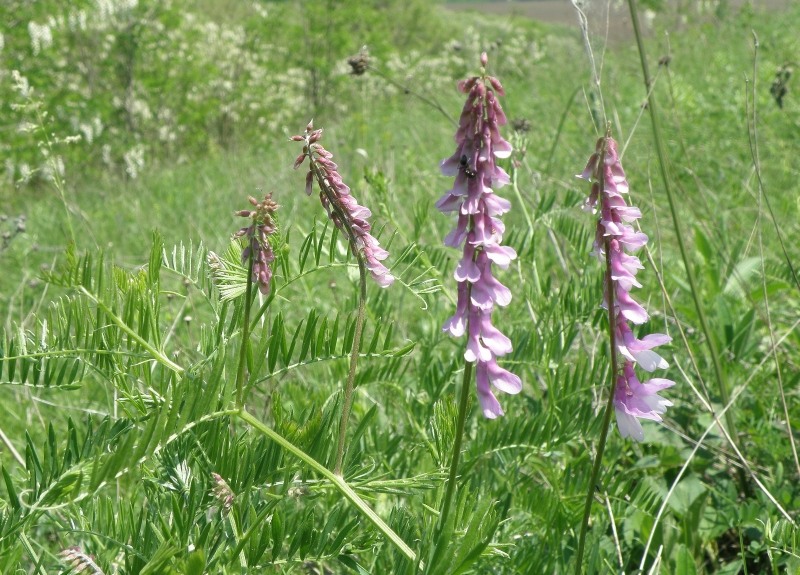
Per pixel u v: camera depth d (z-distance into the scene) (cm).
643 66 322
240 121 1705
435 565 156
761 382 336
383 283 183
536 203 378
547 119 845
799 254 438
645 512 250
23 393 365
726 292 389
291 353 200
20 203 1038
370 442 265
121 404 200
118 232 732
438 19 2680
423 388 284
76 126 1315
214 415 175
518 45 1341
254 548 178
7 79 1377
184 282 304
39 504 163
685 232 457
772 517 255
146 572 156
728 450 307
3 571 163
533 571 221
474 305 159
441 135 874
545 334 283
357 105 1742
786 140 663
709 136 684
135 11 1565
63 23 1501
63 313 194
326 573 236
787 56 937
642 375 311
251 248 178
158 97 1619
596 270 329
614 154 160
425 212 324
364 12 1923
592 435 248
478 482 237
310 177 178
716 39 1205
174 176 1094
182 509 185
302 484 194
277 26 1892
